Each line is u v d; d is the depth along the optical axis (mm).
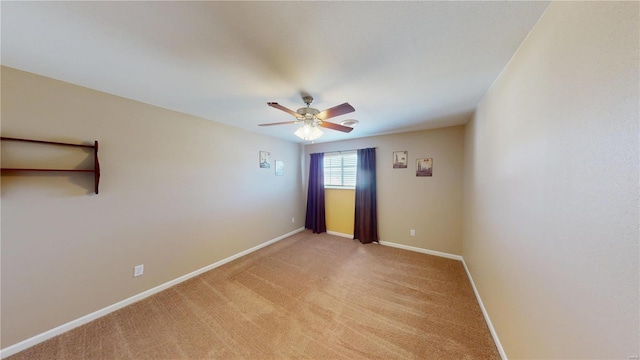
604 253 686
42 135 1641
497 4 960
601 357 693
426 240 3510
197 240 2754
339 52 1327
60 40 1209
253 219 3598
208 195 2887
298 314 1968
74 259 1798
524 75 1227
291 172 4520
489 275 1866
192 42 1233
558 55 919
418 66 1496
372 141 3998
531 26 1104
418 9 984
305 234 4527
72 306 1785
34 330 1610
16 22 1048
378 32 1139
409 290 2371
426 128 3400
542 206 1048
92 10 981
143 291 2232
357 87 1837
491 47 1283
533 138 1134
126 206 2109
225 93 1970
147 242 2268
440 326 1809
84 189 1847
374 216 3941
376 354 1533
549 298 983
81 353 1539
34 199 1617
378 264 3059
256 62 1446
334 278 2652
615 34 641
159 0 922
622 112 619
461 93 1978
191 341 1653
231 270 2877
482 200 2121
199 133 2766
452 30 1126
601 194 698
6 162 1507
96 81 1739
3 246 1504
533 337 1118
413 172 3602
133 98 2107
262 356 1522
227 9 978
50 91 1674
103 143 1949
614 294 650
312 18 1033
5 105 1498
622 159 620
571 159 840
